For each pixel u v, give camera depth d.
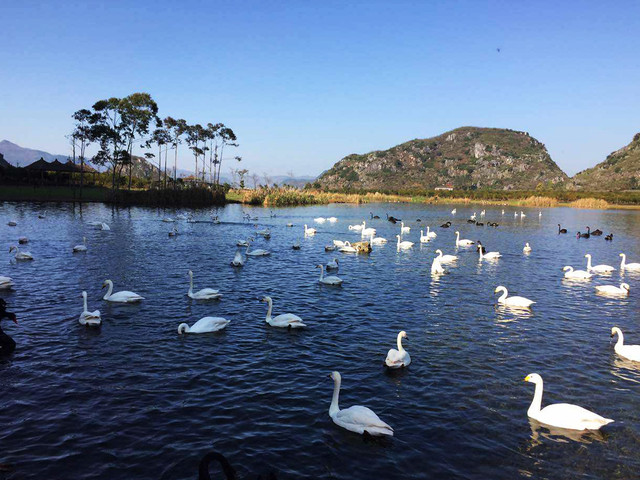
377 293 24.27
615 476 9.33
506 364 14.91
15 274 25.98
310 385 13.05
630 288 27.11
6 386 12.43
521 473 9.36
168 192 90.06
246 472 9.06
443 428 10.95
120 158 106.75
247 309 20.56
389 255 38.28
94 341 15.93
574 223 74.50
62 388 12.41
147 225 54.06
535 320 19.95
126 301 20.73
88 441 9.98
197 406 11.64
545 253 41.66
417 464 9.54
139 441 10.03
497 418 11.47
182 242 41.44
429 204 127.44
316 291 24.38
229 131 148.12
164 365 14.12
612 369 14.68
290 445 10.06
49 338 16.09
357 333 17.67
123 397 12.00
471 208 112.31
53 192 98.06
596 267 32.97
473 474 9.27
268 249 39.75
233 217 70.56
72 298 21.25
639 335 18.22
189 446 9.90
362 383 13.24
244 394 12.38
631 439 10.70
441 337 17.44
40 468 9.02
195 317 19.05
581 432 10.94
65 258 31.47
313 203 111.56
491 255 38.22
